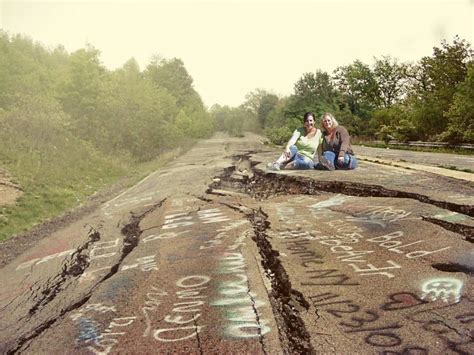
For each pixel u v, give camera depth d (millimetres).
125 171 23844
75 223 10711
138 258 6578
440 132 28062
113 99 30484
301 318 3914
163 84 67812
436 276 4602
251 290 4719
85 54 29984
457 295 4090
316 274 4965
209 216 9086
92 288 5480
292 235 6828
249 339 3643
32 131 21969
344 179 11609
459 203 7715
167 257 6375
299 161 14922
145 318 4293
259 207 9391
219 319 4066
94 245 7961
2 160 17188
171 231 8094
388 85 46625
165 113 44594
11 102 26625
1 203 12672
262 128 86750
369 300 4137
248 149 33062
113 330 4121
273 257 5816
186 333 3865
